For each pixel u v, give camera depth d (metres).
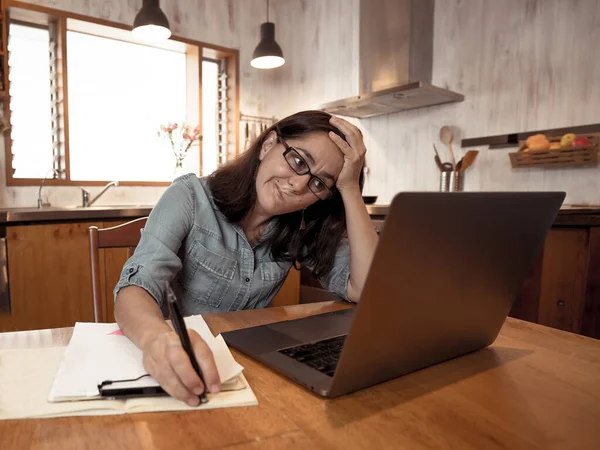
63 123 2.95
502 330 0.87
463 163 2.99
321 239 1.19
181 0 3.50
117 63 3.34
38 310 2.29
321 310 1.00
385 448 0.44
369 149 3.71
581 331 1.95
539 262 2.06
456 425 0.49
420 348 0.62
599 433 0.48
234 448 0.43
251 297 1.16
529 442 0.46
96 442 0.44
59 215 2.30
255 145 1.09
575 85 2.55
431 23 3.22
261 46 3.27
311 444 0.44
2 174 2.76
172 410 0.50
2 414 0.48
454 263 0.57
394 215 0.46
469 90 3.04
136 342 0.63
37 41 2.94
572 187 2.60
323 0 3.95
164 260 0.91
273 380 0.60
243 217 1.11
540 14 2.68
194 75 3.66
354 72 3.76
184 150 3.50
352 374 0.55
